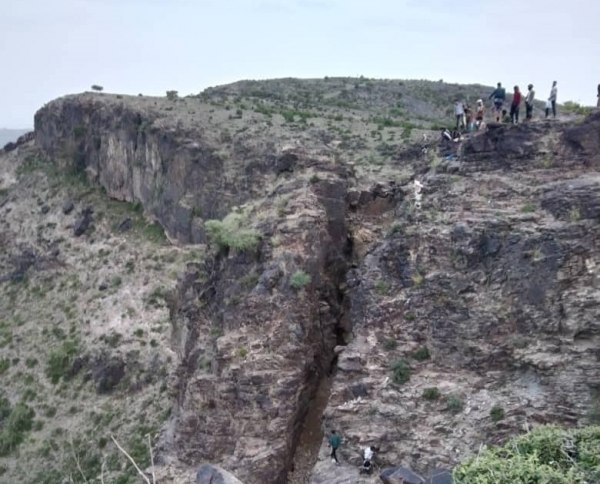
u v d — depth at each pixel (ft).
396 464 74.49
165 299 162.91
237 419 85.66
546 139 89.35
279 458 82.28
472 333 78.95
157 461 90.22
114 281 181.68
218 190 170.30
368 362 82.23
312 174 107.04
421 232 86.28
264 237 96.78
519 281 78.02
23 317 183.93
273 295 90.12
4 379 161.17
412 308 83.41
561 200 79.92
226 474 62.69
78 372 155.02
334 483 74.28
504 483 47.14
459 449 72.13
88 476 119.34
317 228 95.81
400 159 142.72
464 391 76.33
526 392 73.56
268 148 166.30
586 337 72.79
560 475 47.14
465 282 81.51
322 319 94.07
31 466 130.21
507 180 88.89
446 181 93.91
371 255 91.81
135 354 150.71
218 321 95.76
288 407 84.79
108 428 132.77
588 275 74.38
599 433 55.26
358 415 78.84
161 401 134.51
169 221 188.14
